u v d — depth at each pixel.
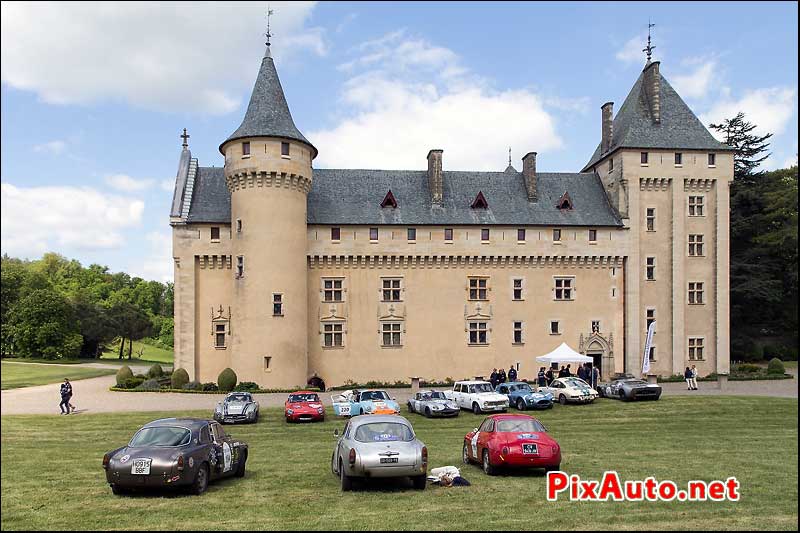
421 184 53.38
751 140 70.81
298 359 46.09
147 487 14.97
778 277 66.69
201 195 50.44
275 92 47.81
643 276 52.12
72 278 120.62
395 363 49.84
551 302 51.53
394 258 50.12
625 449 22.39
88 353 92.44
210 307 48.44
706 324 52.69
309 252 48.91
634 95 55.94
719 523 12.59
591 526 12.33
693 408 33.72
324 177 52.53
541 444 17.44
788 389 43.22
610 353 51.56
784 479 17.06
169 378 49.09
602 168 55.97
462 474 17.73
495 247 51.00
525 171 54.25
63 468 19.34
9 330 81.19
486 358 50.72
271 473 18.14
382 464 15.15
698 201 53.22
